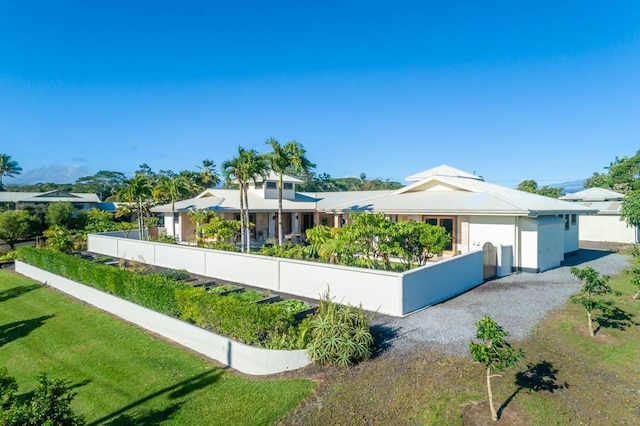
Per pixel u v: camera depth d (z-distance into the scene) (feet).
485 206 63.82
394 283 40.70
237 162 87.76
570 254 83.51
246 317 33.63
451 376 27.17
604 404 24.30
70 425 20.98
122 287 50.55
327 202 123.13
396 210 73.15
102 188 346.13
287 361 30.58
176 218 124.36
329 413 24.21
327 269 47.42
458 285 49.60
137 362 35.35
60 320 49.26
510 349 23.44
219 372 32.22
